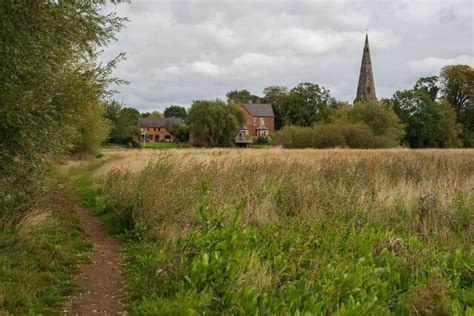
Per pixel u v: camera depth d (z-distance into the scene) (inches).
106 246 344.8
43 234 319.6
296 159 703.1
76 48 404.2
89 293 245.1
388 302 211.2
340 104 3922.2
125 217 387.9
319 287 210.7
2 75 292.5
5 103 290.8
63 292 241.0
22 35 288.8
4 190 321.7
